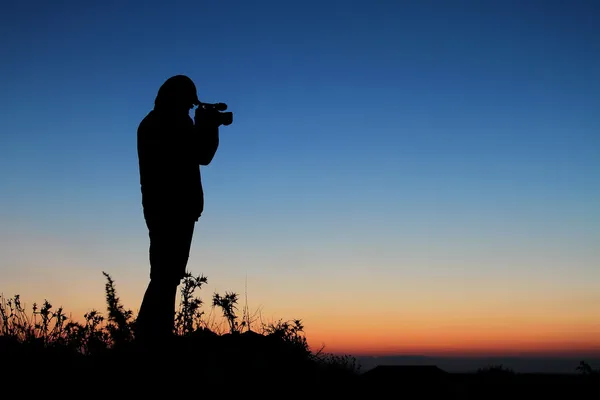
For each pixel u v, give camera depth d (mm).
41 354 9078
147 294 9992
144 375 8898
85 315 9938
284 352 10727
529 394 12547
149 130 10273
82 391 8414
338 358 11938
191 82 10609
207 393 8805
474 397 12414
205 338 10406
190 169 10367
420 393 11953
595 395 12500
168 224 10078
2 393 8172
